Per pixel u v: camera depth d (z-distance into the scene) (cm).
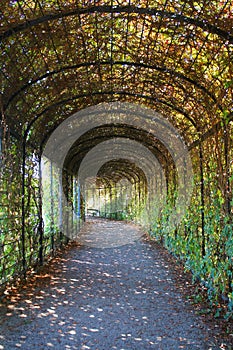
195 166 596
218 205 448
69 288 529
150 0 362
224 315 393
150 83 562
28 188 619
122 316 406
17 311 418
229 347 318
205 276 505
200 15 346
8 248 509
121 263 735
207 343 328
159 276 611
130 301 464
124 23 423
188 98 533
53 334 351
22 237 571
